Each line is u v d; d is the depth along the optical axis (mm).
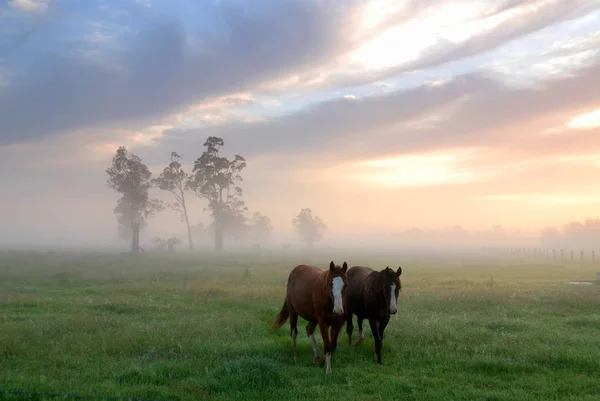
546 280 35594
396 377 8922
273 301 19797
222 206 97000
